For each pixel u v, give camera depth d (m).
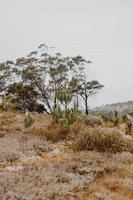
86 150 11.36
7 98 27.23
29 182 8.34
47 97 51.78
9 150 11.48
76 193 7.93
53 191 7.78
